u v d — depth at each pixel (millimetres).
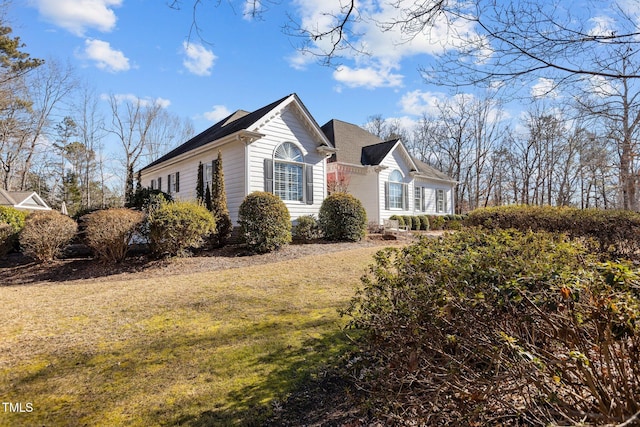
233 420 2729
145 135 33562
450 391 2172
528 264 2090
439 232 18000
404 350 2414
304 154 13672
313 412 2795
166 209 9406
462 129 32625
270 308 5430
